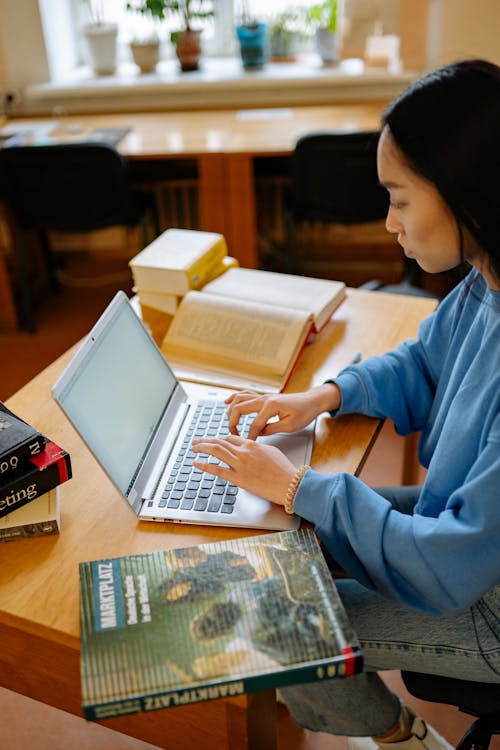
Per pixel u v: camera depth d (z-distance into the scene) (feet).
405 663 3.57
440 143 2.86
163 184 11.10
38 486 3.37
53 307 11.13
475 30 9.89
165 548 3.29
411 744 4.08
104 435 3.45
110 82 11.24
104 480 3.73
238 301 4.80
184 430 4.02
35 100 11.41
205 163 9.36
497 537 3.07
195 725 3.19
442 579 3.12
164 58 12.19
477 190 2.87
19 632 3.15
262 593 2.91
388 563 3.25
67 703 3.34
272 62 11.75
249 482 3.46
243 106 11.28
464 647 3.45
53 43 11.24
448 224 3.07
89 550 3.30
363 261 12.09
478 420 3.31
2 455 3.25
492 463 3.07
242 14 11.39
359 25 11.30
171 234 5.52
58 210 9.53
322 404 4.02
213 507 3.48
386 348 4.77
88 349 3.60
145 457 3.68
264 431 3.91
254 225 9.82
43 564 3.23
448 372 3.95
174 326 4.78
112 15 11.87
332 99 11.10
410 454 6.32
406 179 3.04
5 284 10.20
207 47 12.12
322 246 12.21
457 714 5.16
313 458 3.83
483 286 3.72
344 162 8.87
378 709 3.83
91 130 10.33
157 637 2.73
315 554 3.10
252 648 2.68
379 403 4.17
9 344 10.18
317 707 3.76
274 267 12.03
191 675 2.58
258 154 9.18
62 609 3.02
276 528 3.36
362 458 3.85
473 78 2.87
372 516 3.28
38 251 11.19
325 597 2.88
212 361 4.60
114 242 12.31
